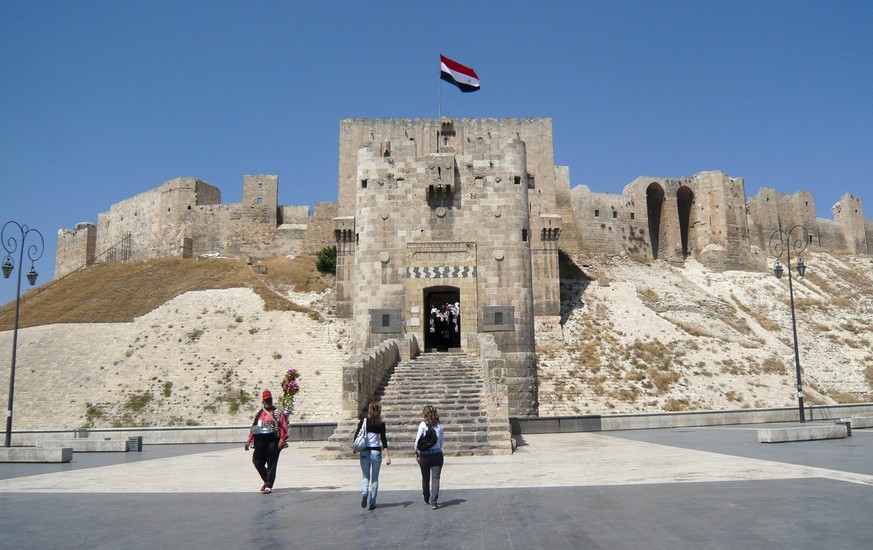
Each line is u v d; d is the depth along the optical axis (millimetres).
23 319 76500
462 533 11617
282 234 100812
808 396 65500
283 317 66000
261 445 16703
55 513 14219
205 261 91688
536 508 13672
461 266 43500
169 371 59250
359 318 43312
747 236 101312
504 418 28312
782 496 14117
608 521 12172
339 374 58656
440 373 34438
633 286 82812
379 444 14453
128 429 37719
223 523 12906
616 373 64250
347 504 14891
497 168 44656
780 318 85125
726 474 17719
